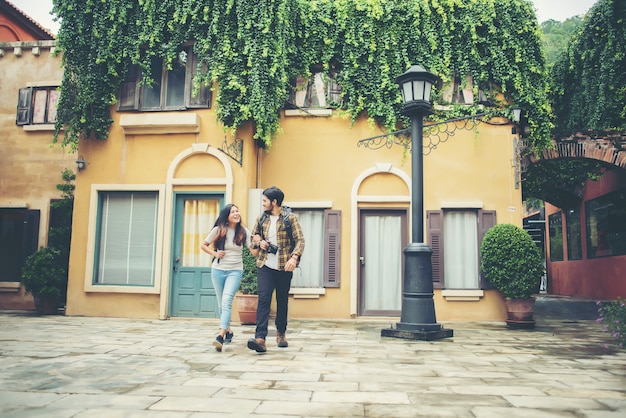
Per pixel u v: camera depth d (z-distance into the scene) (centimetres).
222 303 570
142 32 976
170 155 984
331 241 1004
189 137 986
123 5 977
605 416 312
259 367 464
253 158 997
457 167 1011
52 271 999
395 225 1020
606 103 1095
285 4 959
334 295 992
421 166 752
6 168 1177
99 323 848
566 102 1216
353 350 576
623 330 505
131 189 983
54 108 1181
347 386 389
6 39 1677
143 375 424
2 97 1197
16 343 608
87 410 313
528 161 1109
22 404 328
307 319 970
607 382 415
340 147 1033
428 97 761
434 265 985
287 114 1042
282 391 370
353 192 1016
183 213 978
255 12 924
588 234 1578
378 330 787
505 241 895
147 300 956
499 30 1013
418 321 711
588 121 1145
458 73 1022
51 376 418
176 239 967
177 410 315
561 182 1545
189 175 978
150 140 995
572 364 503
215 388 378
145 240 980
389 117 998
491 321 961
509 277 881
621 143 1083
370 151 1026
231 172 957
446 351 582
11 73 1203
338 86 1047
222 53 934
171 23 968
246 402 337
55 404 328
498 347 621
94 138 1009
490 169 1008
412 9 1003
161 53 979
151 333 717
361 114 1036
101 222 998
